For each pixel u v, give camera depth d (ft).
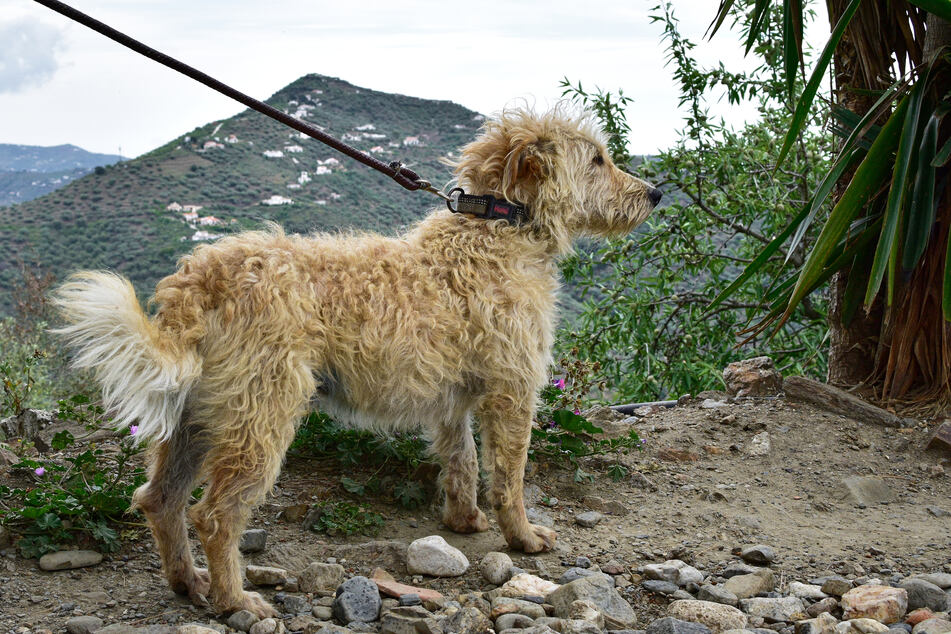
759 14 20.33
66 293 9.77
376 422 12.50
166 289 10.67
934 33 19.44
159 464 11.10
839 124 21.65
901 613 10.70
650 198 14.62
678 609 10.71
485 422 12.77
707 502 15.81
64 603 10.68
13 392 18.04
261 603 10.58
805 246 30.35
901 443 18.75
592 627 9.71
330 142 13.05
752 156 32.04
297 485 15.03
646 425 20.38
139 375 9.81
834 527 14.66
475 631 10.08
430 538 12.49
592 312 31.89
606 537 13.91
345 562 12.38
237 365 10.39
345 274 11.46
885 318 21.07
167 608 10.75
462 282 12.14
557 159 13.17
